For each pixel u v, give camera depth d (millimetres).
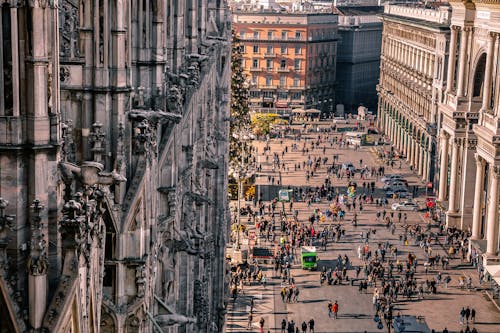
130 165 50938
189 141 84562
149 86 64062
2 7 30719
